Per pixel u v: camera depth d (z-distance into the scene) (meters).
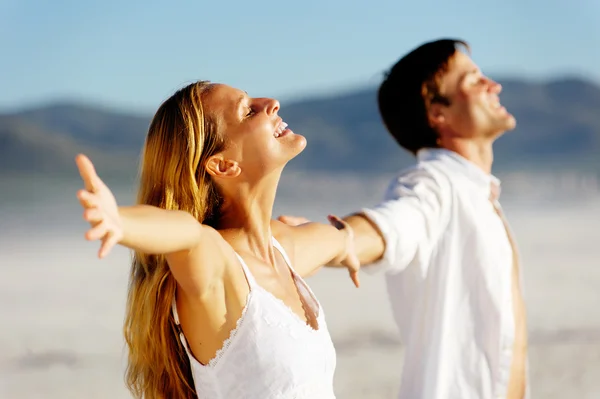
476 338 3.62
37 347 7.64
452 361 3.60
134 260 2.67
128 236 2.04
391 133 4.37
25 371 7.00
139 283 2.62
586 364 7.16
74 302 9.25
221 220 2.74
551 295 9.48
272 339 2.47
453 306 3.65
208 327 2.48
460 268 3.68
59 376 6.93
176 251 2.29
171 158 2.62
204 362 2.54
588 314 8.74
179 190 2.63
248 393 2.46
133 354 2.66
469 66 4.11
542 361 7.24
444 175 3.81
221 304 2.47
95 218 1.89
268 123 2.68
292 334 2.51
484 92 4.06
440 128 4.11
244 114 2.69
